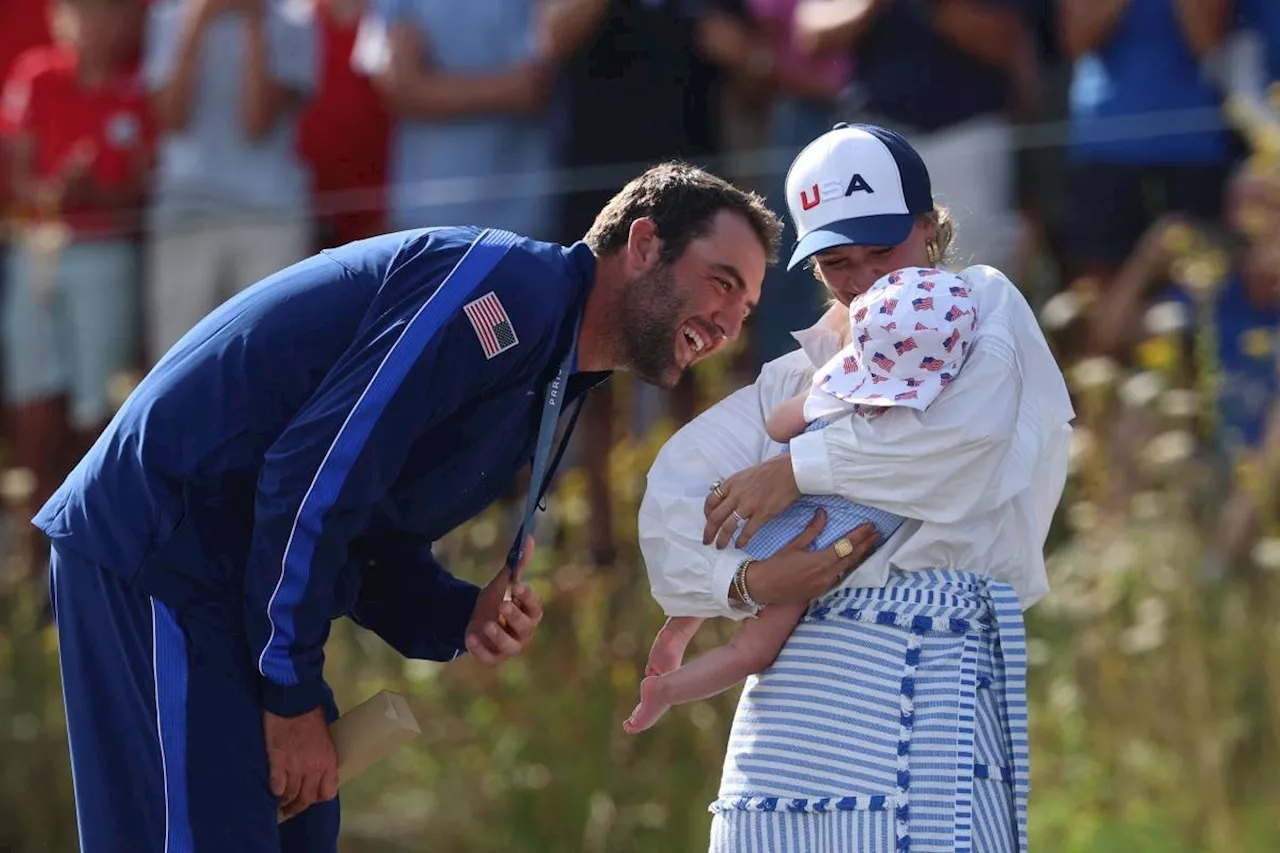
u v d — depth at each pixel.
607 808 20.16
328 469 12.09
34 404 24.81
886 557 12.24
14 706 21.42
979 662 12.22
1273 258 22.94
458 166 23.52
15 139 25.19
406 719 13.09
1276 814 19.86
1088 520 21.55
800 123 23.83
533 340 12.48
